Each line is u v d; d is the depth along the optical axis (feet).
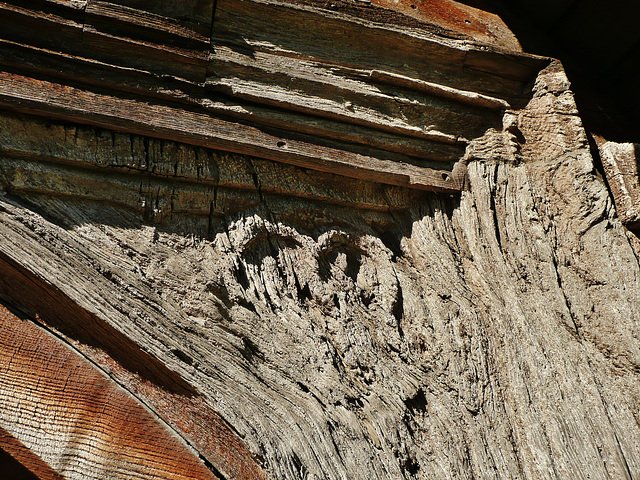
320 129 6.74
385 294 6.63
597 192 6.93
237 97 6.64
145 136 6.48
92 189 6.32
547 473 6.30
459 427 6.36
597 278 6.76
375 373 6.41
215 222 6.52
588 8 7.72
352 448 6.17
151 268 6.26
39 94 6.31
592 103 7.79
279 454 6.06
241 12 6.74
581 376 6.51
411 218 6.89
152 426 6.07
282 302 6.43
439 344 6.53
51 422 6.01
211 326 6.22
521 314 6.63
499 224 6.88
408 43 6.98
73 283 6.09
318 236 6.66
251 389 6.16
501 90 7.18
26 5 6.35
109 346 6.14
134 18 6.48
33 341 6.08
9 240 6.08
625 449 6.37
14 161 6.23
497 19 7.81
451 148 7.00
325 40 6.88
